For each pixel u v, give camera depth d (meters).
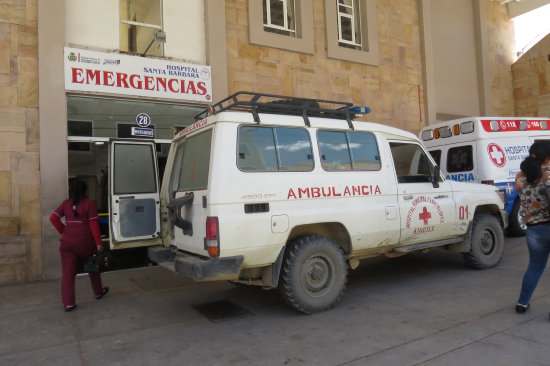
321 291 4.69
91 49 7.73
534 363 3.18
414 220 5.41
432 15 12.66
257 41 9.27
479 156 8.22
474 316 4.30
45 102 7.07
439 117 12.55
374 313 4.59
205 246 4.16
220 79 8.77
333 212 4.73
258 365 3.41
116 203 6.02
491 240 6.43
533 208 4.18
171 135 8.40
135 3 8.29
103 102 7.75
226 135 4.28
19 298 5.85
